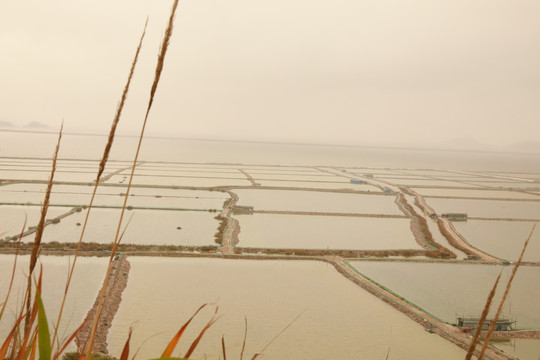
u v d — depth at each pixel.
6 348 1.63
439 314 25.86
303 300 27.14
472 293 30.08
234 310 24.56
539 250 43.09
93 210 50.34
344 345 21.09
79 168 94.69
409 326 23.98
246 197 67.19
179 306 24.48
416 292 29.95
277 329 22.31
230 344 19.98
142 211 51.84
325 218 54.78
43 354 1.39
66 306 22.80
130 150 180.38
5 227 39.88
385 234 47.62
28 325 1.56
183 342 19.89
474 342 1.45
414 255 40.09
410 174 123.62
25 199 53.88
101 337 19.41
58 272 28.55
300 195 71.94
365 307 26.55
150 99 1.59
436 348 21.41
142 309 23.70
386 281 32.25
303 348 20.47
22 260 30.34
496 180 114.00
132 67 1.58
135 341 19.64
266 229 47.03
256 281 30.38
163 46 1.60
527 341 22.89
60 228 40.88
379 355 20.31
